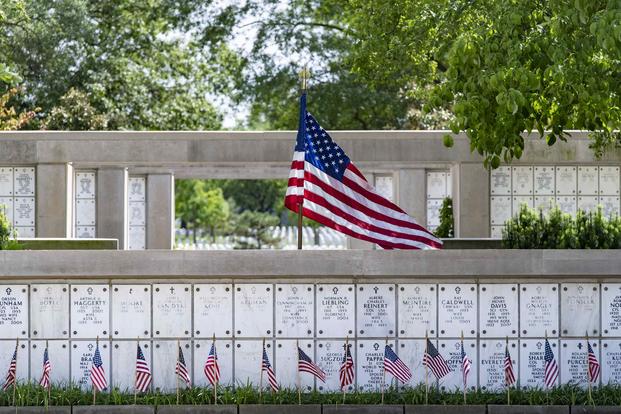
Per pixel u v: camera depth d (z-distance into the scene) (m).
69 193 26.86
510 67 16.69
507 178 26.91
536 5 17.34
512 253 18.02
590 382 17.28
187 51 47.91
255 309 18.36
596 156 22.56
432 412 17.19
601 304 18.38
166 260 17.95
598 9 16.52
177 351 18.28
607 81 17.22
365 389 18.22
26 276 17.95
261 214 73.81
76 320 18.33
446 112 37.25
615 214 24.03
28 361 18.30
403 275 18.06
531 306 18.38
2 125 34.50
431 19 23.45
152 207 31.20
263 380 18.28
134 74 45.19
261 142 26.44
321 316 18.33
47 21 41.84
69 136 26.47
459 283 18.38
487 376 18.36
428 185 29.91
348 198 18.78
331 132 26.38
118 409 17.17
